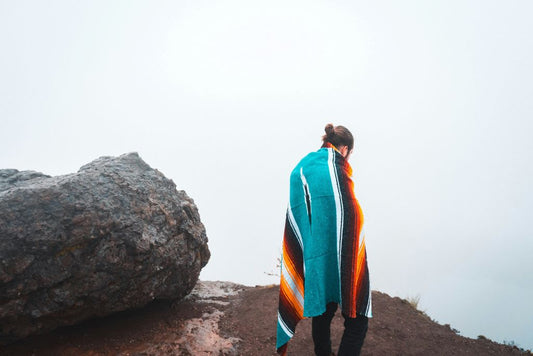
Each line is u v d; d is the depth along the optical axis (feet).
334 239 7.93
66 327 10.93
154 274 11.75
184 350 10.41
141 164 13.62
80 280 9.98
